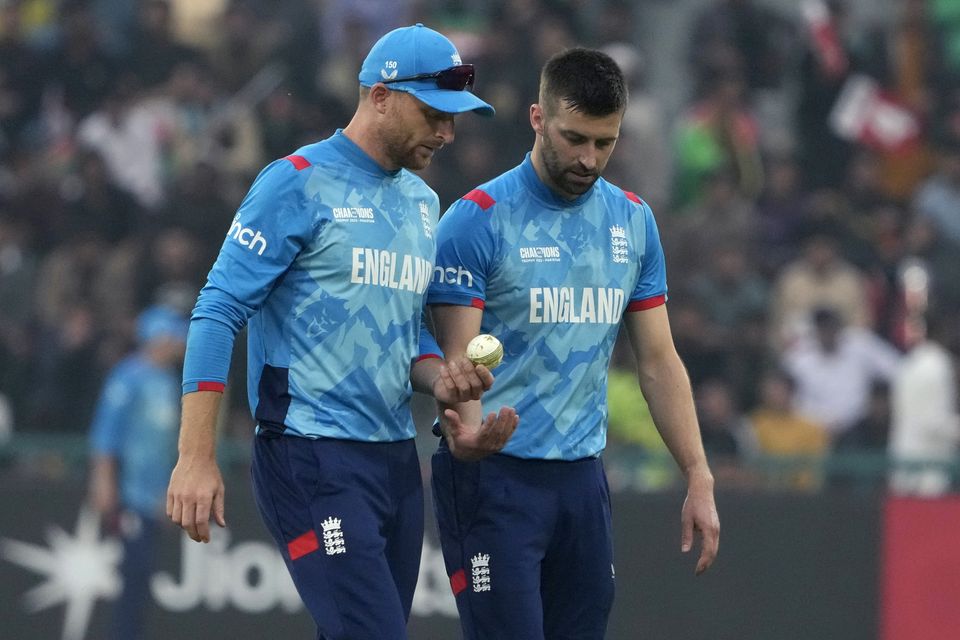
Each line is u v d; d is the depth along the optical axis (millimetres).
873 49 45781
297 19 44531
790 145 44562
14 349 38750
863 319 39375
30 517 30484
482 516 16250
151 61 43562
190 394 14648
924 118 45031
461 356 15695
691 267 39750
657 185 42812
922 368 35031
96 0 46375
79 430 37906
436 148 15609
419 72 15219
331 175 15289
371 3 44562
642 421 32094
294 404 15203
